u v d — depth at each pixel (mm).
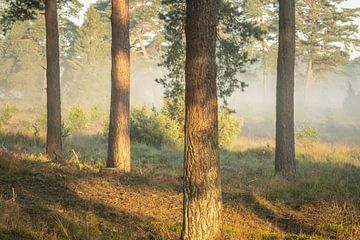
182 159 17828
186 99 6422
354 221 8078
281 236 7410
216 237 6359
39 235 6441
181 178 12438
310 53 55125
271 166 16375
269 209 9328
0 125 24234
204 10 6281
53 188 9945
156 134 22719
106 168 12859
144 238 7027
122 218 8219
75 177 11320
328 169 14680
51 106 15250
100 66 58531
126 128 13453
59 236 6582
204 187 6277
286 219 8664
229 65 17875
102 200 9422
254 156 19672
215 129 6379
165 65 18734
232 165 16656
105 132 24406
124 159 13367
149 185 11156
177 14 17547
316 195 10305
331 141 29734
